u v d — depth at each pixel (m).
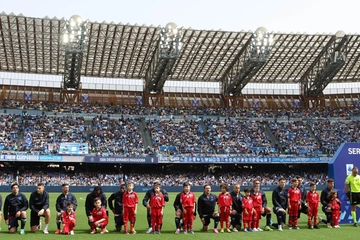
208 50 58.28
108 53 57.75
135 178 55.72
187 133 63.34
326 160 59.31
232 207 17.38
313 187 18.28
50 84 67.88
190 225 16.70
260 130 66.06
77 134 58.50
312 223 19.50
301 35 54.62
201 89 73.62
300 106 74.25
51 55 57.62
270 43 53.91
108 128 61.47
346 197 19.77
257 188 17.59
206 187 17.31
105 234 16.23
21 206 16.23
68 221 16.20
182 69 65.81
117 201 17.17
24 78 67.12
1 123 57.38
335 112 71.38
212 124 66.44
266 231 17.17
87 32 51.03
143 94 70.12
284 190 18.11
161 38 51.25
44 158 51.84
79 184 51.69
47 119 60.72
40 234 16.05
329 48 59.38
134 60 61.31
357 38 55.91
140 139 60.06
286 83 74.12
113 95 69.56
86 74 67.25
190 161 56.28
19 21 47.69
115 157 53.97
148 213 17.17
